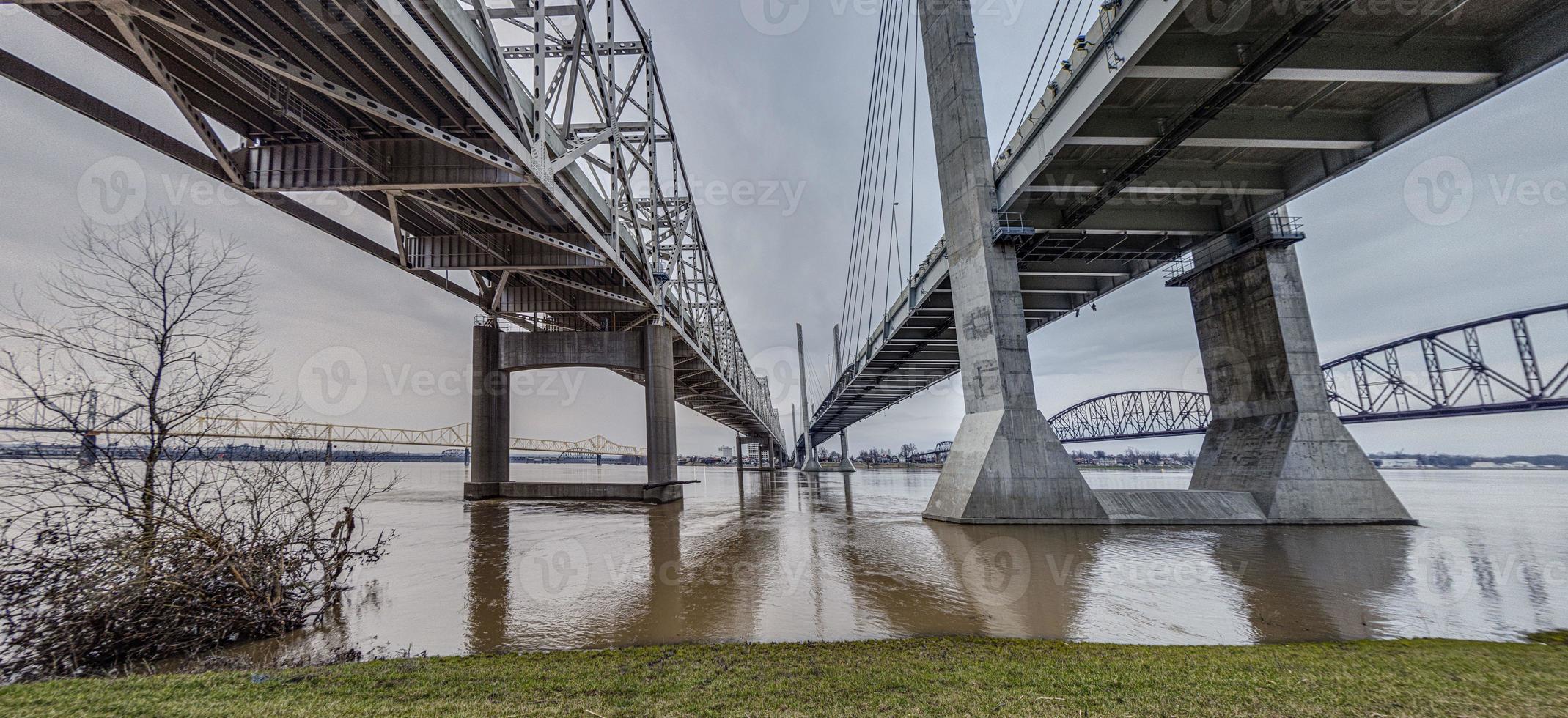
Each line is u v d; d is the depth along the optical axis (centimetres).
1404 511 1992
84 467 707
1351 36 1570
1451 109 1731
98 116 1401
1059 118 1886
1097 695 457
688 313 4381
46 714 404
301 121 1533
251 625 768
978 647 649
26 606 629
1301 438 2067
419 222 2595
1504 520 2100
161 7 1171
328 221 2231
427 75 1468
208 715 407
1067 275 3022
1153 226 2398
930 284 3136
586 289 3194
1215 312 2462
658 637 747
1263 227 2275
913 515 2441
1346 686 480
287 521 1035
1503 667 549
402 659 612
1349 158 1994
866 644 675
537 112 1917
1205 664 559
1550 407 4319
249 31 1283
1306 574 1145
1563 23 1466
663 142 4156
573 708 428
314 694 463
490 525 2183
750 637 743
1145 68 1586
